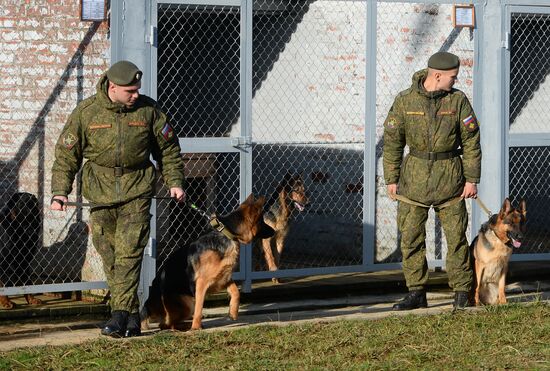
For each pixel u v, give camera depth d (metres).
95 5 9.23
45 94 9.77
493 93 10.91
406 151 12.21
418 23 11.80
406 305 9.26
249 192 10.05
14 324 8.88
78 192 9.77
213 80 11.49
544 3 11.02
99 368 6.71
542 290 10.86
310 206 12.37
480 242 9.71
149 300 8.56
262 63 12.73
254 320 9.05
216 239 8.43
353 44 12.02
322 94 12.31
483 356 7.13
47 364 6.89
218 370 6.64
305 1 12.36
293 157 12.69
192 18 11.54
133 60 9.34
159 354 7.12
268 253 11.28
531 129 13.52
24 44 9.77
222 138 9.90
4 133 9.87
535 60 13.45
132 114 7.66
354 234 12.06
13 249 9.48
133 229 7.74
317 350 7.27
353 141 11.71
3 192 9.95
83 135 7.68
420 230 9.14
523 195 13.35
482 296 9.82
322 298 10.41
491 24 10.90
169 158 7.99
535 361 6.98
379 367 6.77
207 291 8.49
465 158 9.01
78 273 9.82
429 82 8.89
